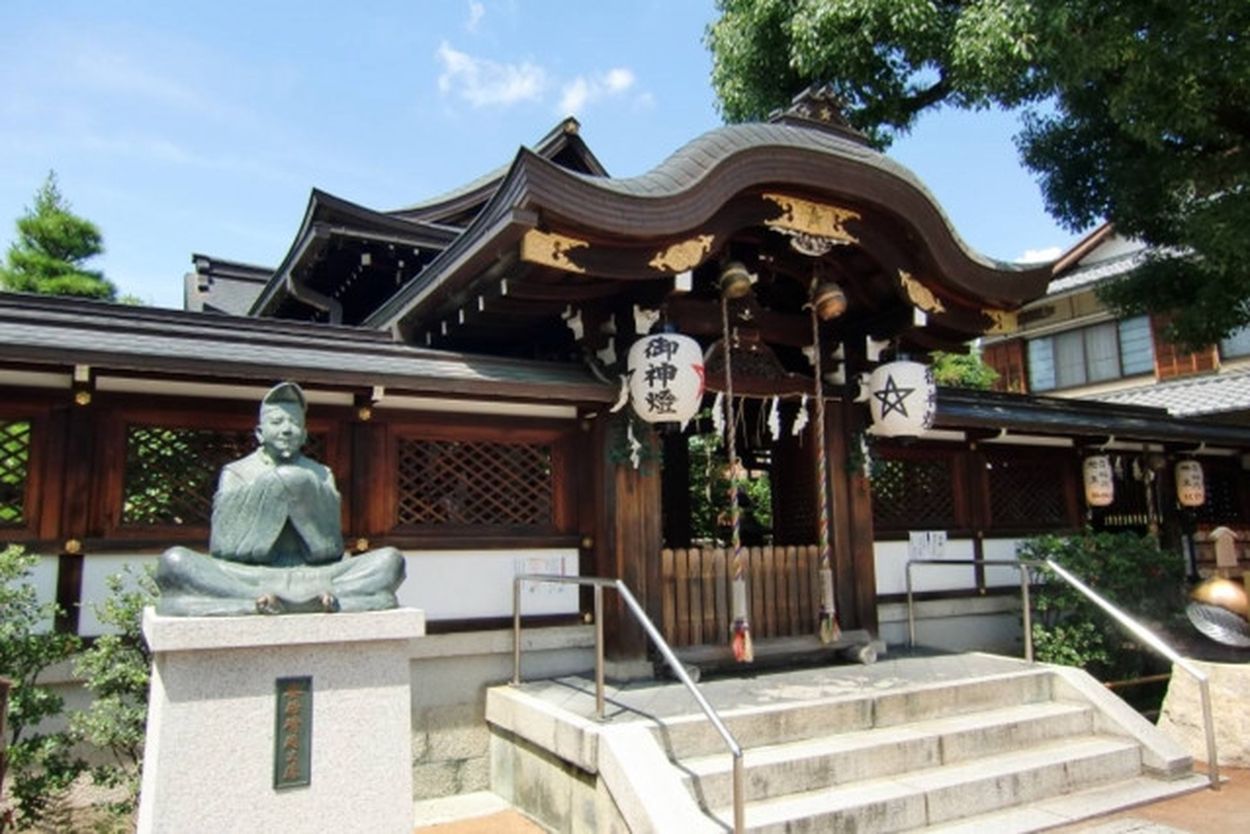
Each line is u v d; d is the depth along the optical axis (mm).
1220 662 6805
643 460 6582
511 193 5457
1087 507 10047
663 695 5734
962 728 5605
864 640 7266
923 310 7289
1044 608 8234
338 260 11188
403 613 3990
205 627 3596
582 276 6109
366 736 3891
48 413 5230
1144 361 17766
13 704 4395
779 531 8383
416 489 6289
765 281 7918
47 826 4918
